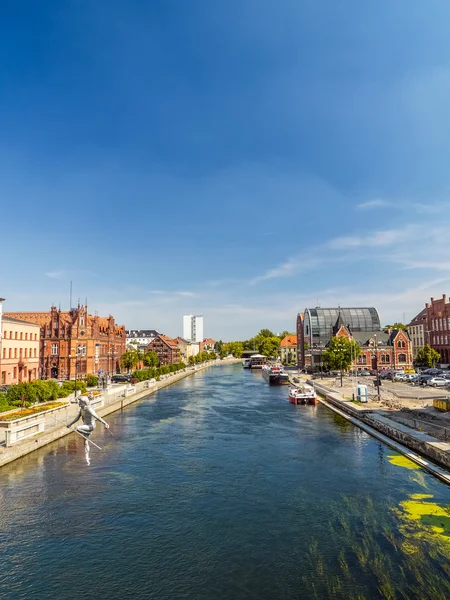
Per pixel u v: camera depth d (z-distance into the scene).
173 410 62.38
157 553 19.70
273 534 21.33
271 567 18.33
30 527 22.44
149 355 136.62
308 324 143.00
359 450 37.16
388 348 125.56
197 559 19.11
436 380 78.12
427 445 32.91
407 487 27.38
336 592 16.42
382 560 18.56
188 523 22.77
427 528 21.42
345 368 98.75
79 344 99.31
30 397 49.56
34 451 36.56
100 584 17.34
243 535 21.30
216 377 135.38
